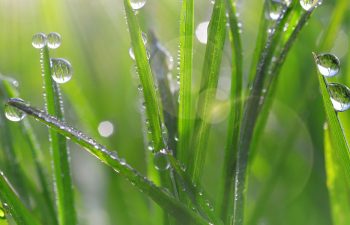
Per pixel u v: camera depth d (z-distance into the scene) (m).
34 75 0.21
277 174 0.14
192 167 0.11
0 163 0.13
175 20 0.21
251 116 0.11
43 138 0.19
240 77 0.12
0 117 0.13
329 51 0.15
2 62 0.21
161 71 0.12
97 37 0.22
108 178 0.16
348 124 0.12
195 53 0.20
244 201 0.12
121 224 0.16
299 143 0.16
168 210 0.10
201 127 0.11
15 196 0.11
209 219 0.11
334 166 0.13
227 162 0.12
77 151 0.19
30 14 0.22
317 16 0.18
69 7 0.22
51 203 0.13
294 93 0.17
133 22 0.11
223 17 0.11
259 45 0.12
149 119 0.11
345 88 0.11
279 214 0.15
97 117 0.18
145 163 0.17
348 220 0.13
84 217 0.16
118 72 0.21
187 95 0.11
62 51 0.21
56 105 0.12
